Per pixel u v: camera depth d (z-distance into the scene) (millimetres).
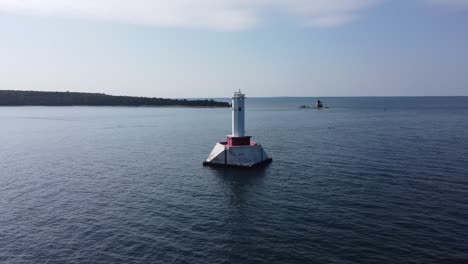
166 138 68312
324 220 23578
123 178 36219
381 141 58188
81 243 20828
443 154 45188
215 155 42188
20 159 47375
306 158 44844
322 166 39750
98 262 18578
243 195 29781
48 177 36969
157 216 25000
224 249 19781
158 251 19656
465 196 27875
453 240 20250
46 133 78562
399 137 62906
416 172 35812
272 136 67750
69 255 19422
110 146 58562
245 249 19750
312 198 28328
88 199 29156
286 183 33156
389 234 21188
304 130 78438
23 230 22859
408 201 26922
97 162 44844
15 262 18766
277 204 27156
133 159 46688
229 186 32781
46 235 22031
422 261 18047
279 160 44250
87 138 69375
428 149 49156
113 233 22125
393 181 32594
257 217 24531
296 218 24094
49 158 47969
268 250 19578
